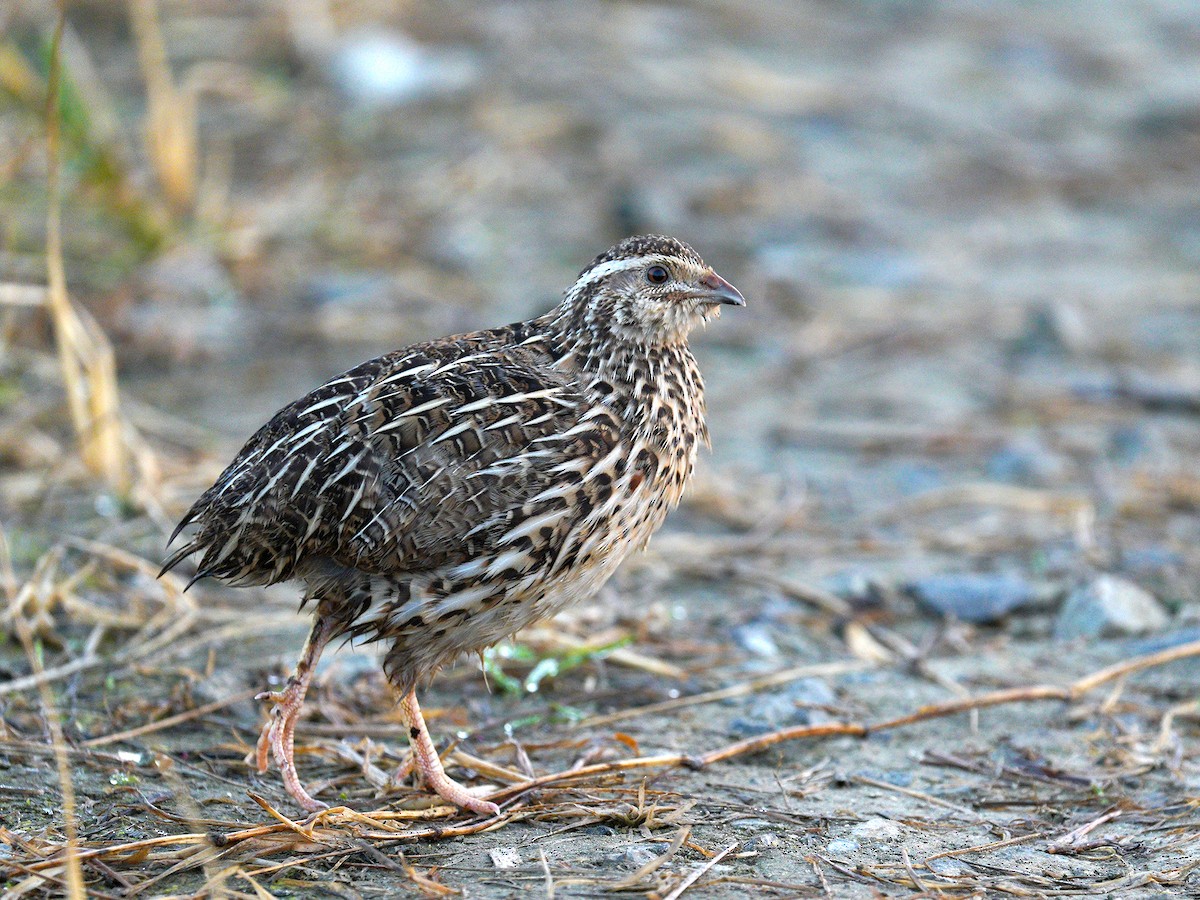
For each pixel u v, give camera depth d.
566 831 7.79
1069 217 19.14
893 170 20.08
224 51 21.12
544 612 8.13
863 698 9.71
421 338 15.35
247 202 17.66
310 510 7.70
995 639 10.65
